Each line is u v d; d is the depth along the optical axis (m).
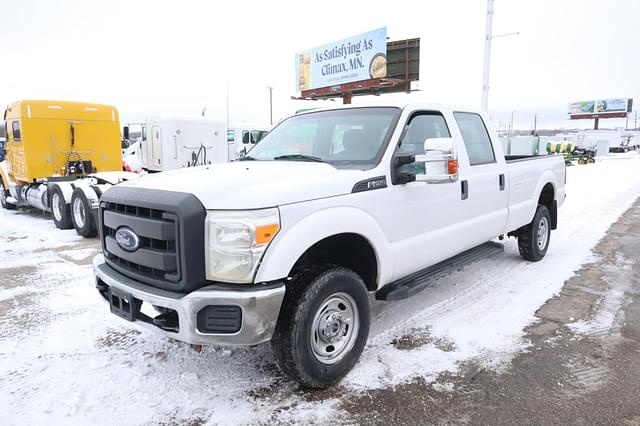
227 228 2.76
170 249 2.87
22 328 4.30
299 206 2.98
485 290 5.30
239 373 3.45
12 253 7.28
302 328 2.98
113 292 3.19
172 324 2.92
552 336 4.07
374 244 3.48
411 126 4.07
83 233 8.55
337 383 3.30
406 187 3.81
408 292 3.92
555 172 6.79
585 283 5.54
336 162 3.85
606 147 54.75
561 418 2.89
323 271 3.14
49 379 3.38
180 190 2.94
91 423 2.87
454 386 3.27
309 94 32.66
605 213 10.70
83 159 11.26
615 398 3.11
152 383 3.32
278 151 4.41
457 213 4.48
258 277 2.78
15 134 10.89
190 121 16.89
